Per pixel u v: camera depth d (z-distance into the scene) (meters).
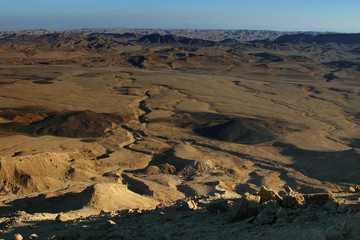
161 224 14.24
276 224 11.82
